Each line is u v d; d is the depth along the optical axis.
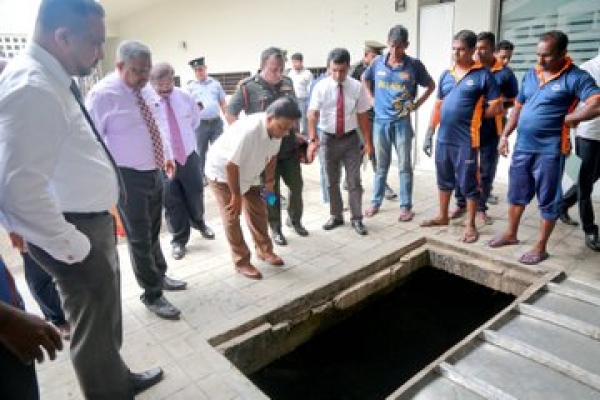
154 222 2.54
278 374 2.66
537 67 2.81
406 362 3.00
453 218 3.90
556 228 3.54
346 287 2.97
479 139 3.29
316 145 3.51
